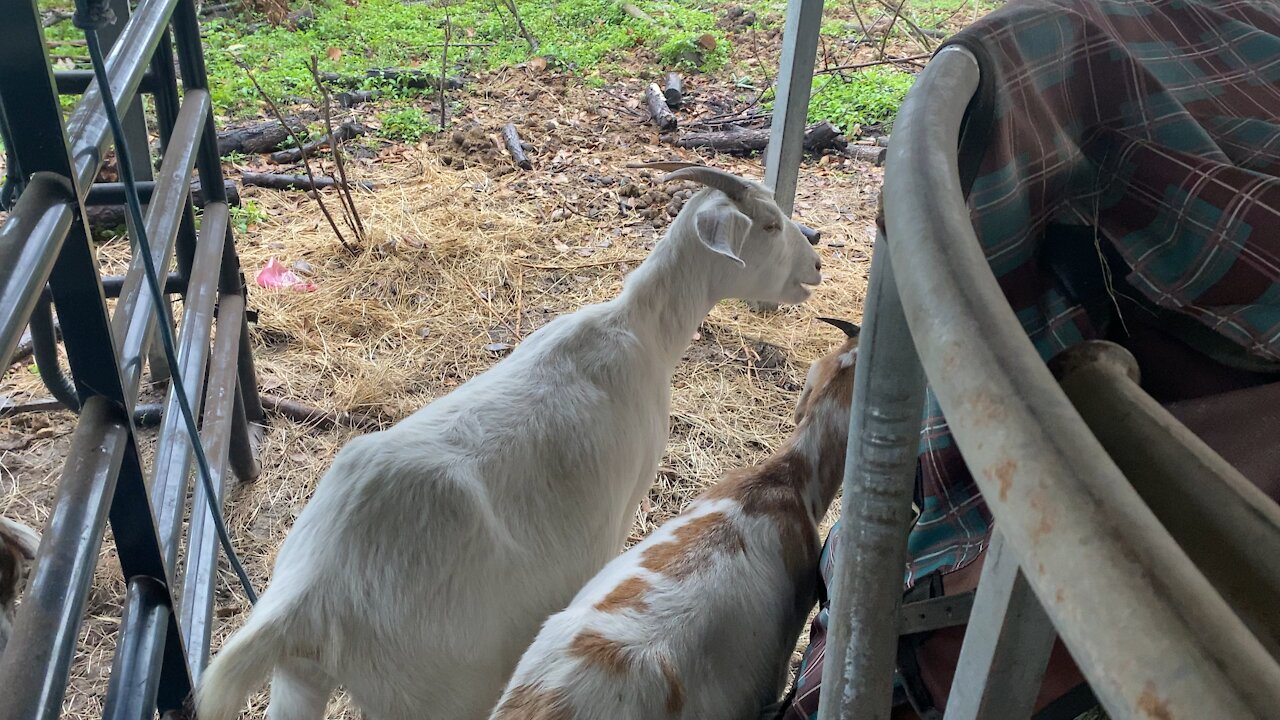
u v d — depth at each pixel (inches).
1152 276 51.4
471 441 95.3
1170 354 54.0
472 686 90.6
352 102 297.9
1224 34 60.6
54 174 56.4
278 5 375.6
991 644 28.4
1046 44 49.8
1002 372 20.8
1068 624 17.6
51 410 156.4
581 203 243.4
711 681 85.4
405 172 255.3
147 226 92.2
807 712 63.6
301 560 85.6
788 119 187.0
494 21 384.8
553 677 79.1
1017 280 49.4
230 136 256.5
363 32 370.0
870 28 385.1
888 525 35.3
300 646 81.4
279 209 229.8
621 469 107.8
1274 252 48.5
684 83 331.9
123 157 72.8
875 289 32.9
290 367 174.7
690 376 180.1
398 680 86.0
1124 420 27.6
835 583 38.0
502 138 275.4
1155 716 15.8
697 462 158.2
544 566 97.2
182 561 129.6
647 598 86.9
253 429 157.8
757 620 90.4
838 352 111.8
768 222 128.9
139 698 69.4
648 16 392.5
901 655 51.1
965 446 20.9
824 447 103.6
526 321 195.5
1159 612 16.5
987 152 44.3
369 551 84.4
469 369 179.6
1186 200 50.8
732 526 96.0
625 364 110.9
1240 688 15.4
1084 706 44.0
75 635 52.3
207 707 77.8
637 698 79.2
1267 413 47.1
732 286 129.3
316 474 150.9
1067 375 30.0
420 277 205.3
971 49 43.3
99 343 64.2
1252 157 55.1
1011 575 26.6
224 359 131.6
